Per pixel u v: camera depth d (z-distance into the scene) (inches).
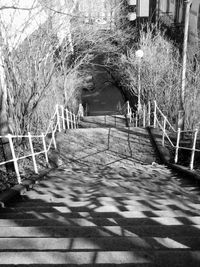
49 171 338.3
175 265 121.5
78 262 124.6
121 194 253.3
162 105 668.7
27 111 380.8
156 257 126.0
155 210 200.4
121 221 174.6
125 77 930.7
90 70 1135.0
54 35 527.2
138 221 173.9
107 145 468.1
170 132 506.6
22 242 143.5
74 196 245.3
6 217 187.6
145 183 296.2
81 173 350.9
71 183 295.1
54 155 401.1
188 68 619.8
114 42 1075.3
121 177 330.6
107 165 395.2
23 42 425.7
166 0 1090.1
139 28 1062.4
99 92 1213.1
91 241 142.6
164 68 721.6
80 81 888.9
